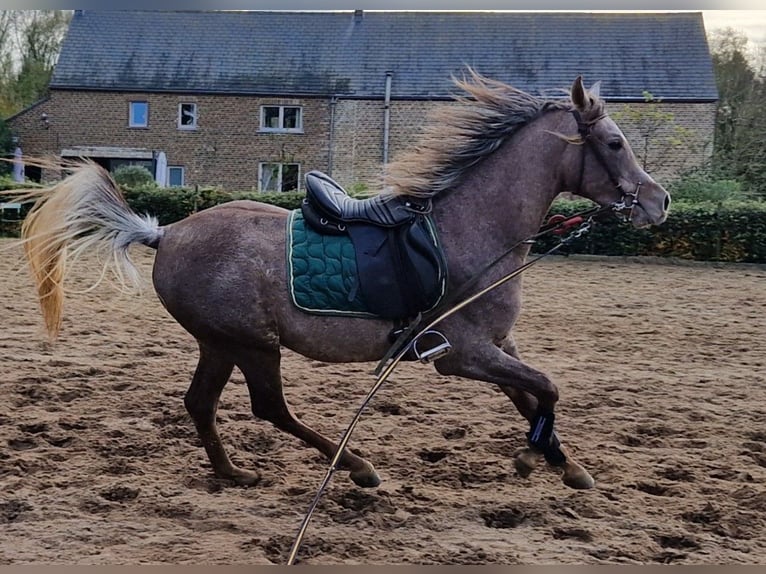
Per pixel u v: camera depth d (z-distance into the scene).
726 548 4.12
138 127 29.83
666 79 27.39
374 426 6.11
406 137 28.41
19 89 36.00
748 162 24.45
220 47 30.47
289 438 5.77
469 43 29.31
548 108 4.66
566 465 4.71
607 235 18.58
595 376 7.84
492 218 4.54
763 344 9.60
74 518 4.30
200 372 4.77
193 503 4.52
